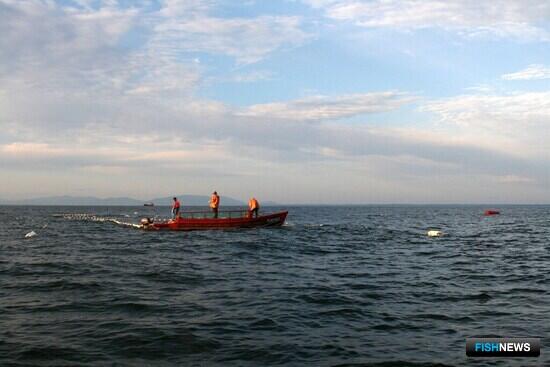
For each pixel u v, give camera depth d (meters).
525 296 13.41
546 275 17.25
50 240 31.75
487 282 15.75
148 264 19.58
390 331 9.87
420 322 10.57
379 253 24.58
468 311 11.60
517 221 68.88
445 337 9.46
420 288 14.61
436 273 17.69
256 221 38.81
